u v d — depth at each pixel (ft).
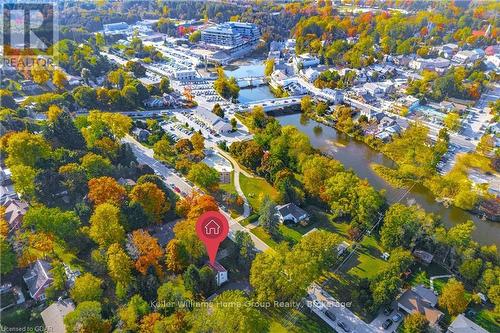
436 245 497.46
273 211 520.83
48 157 589.32
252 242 476.54
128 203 510.99
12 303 406.82
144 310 384.06
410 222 506.48
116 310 400.26
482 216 595.06
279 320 408.05
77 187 547.90
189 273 423.64
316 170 604.49
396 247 499.51
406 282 463.83
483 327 412.16
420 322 388.37
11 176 570.46
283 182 588.50
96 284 405.39
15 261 427.33
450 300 416.87
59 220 463.42
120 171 598.75
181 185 624.59
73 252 469.57
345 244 516.73
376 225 542.16
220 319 363.15
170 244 449.06
